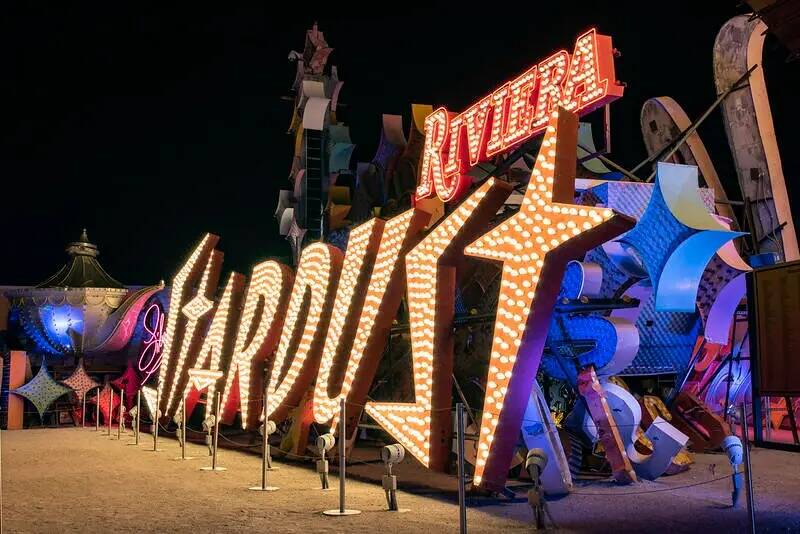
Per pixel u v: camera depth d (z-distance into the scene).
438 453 11.09
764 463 12.80
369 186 21.50
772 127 20.55
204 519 8.73
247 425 17.34
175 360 22.84
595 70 11.30
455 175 14.56
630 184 13.39
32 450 17.34
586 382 11.46
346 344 14.02
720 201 19.92
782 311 8.53
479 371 12.61
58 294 28.62
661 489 10.38
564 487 10.20
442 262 11.43
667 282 11.14
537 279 9.57
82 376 26.86
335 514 8.89
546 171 9.79
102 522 8.60
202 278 21.89
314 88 28.17
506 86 13.39
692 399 14.66
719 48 21.25
